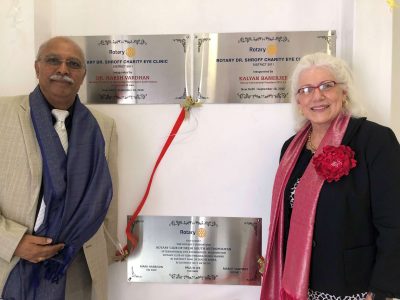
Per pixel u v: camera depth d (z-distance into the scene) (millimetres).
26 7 1404
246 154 1494
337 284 1005
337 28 1463
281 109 1477
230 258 1511
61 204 1115
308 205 1064
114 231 1450
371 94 1354
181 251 1522
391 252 954
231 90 1482
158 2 1493
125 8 1504
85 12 1516
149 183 1499
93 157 1207
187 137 1502
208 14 1482
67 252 1099
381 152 1013
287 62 1464
